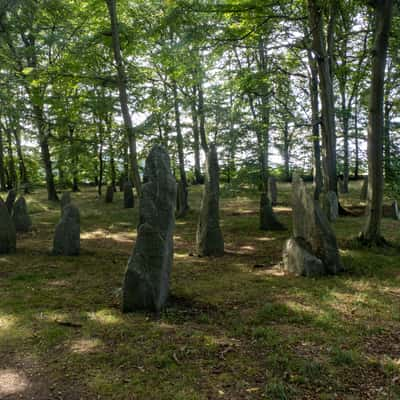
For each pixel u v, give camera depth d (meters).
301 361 3.12
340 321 4.01
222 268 6.54
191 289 5.27
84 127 13.85
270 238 9.16
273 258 7.22
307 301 4.67
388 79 15.10
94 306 4.61
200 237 7.66
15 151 27.56
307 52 14.01
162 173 4.72
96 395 2.72
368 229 7.79
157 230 4.55
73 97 10.50
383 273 5.85
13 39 14.12
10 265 6.84
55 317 4.22
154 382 2.87
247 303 4.67
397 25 10.19
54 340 3.62
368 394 2.67
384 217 11.48
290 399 2.63
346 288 5.14
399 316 4.12
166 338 3.64
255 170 16.31
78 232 7.83
